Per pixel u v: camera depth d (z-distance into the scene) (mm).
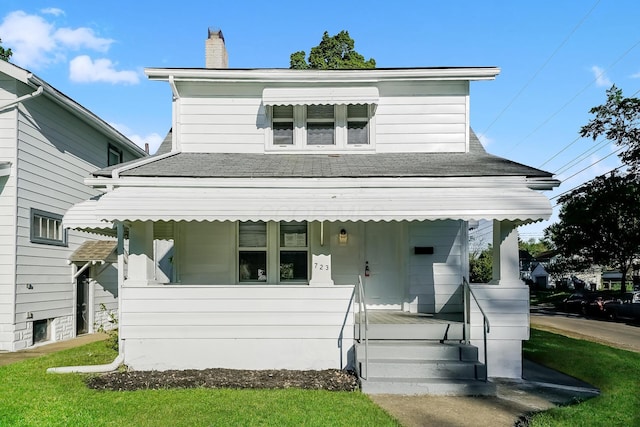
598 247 41094
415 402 8531
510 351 10688
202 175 10547
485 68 13711
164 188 10492
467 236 13164
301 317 10734
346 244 13391
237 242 13219
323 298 10758
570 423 7184
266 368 10648
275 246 13156
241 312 10750
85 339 17391
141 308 10695
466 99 14109
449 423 7391
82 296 18953
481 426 7277
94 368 10438
